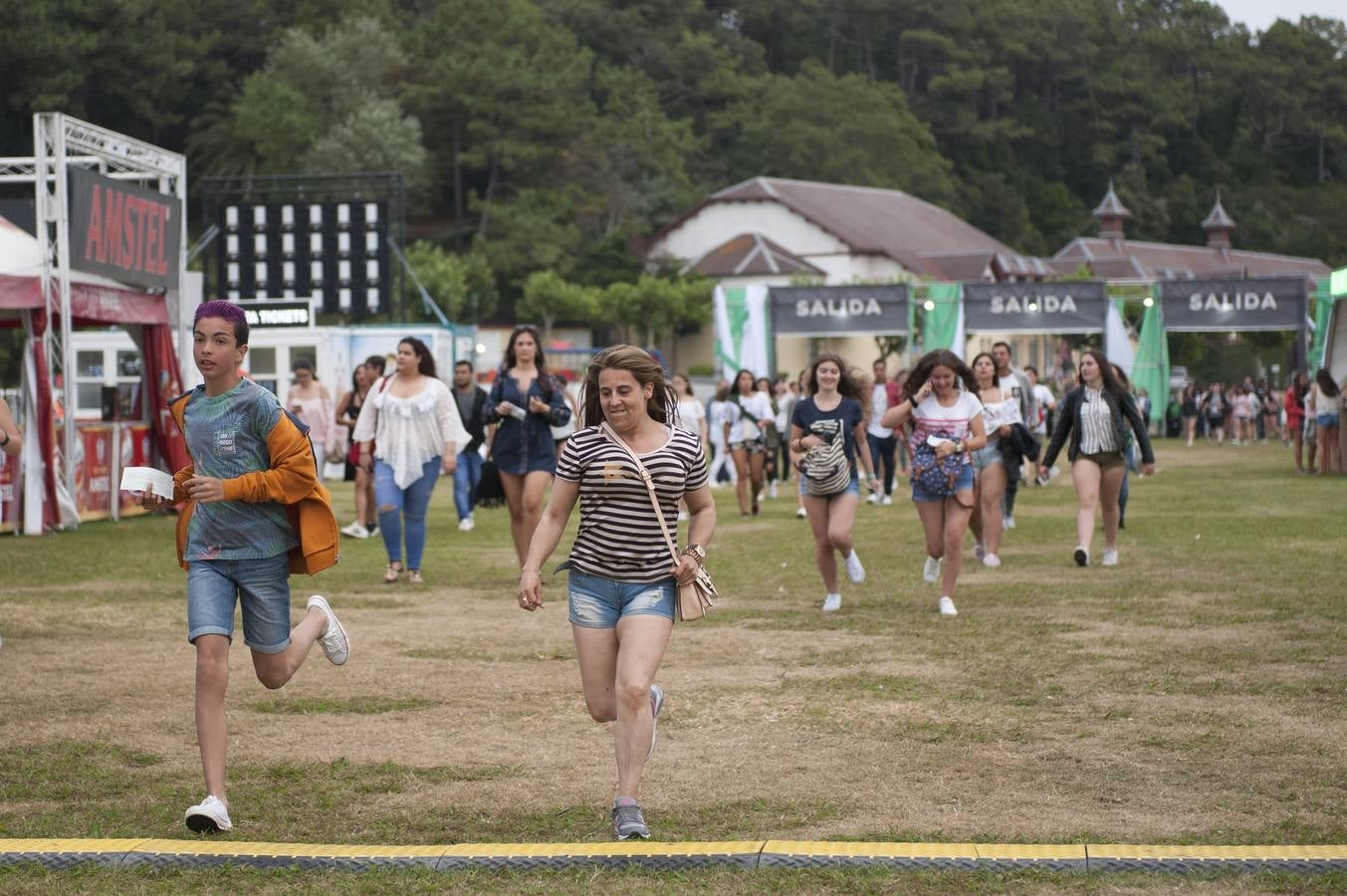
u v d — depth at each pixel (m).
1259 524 46.56
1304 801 14.88
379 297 97.94
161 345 54.50
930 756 17.03
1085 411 35.31
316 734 18.39
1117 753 17.05
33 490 46.25
